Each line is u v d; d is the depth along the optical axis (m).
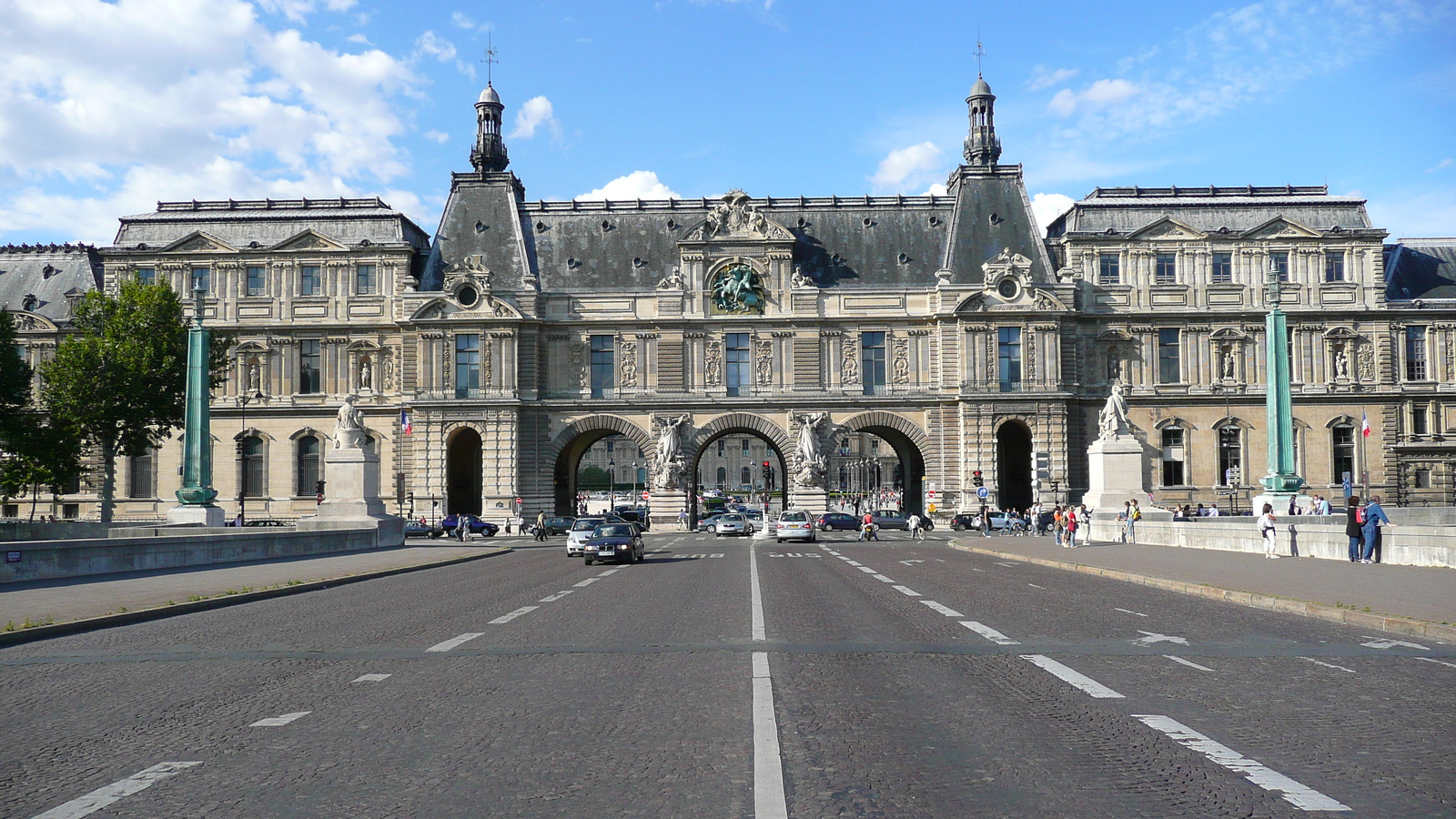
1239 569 40.94
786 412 100.75
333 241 102.69
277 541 55.03
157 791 11.20
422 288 102.06
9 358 84.88
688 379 101.38
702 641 22.45
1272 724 13.95
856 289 101.44
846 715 14.63
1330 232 101.38
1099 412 100.88
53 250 110.31
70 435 86.38
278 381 102.56
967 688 16.62
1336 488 100.44
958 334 99.38
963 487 98.69
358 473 70.38
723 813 10.32
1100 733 13.46
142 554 44.28
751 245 101.50
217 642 23.14
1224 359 101.69
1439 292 104.62
